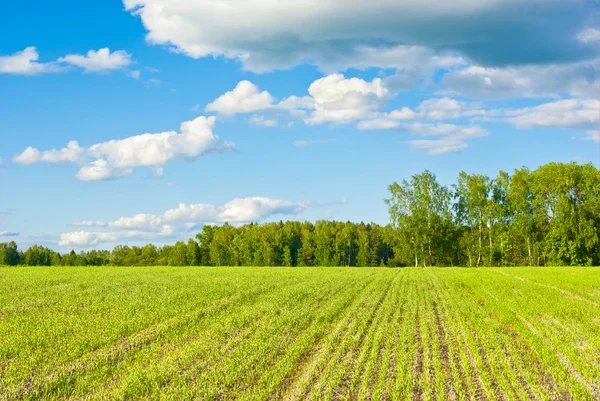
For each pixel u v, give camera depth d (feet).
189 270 194.39
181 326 71.77
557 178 265.54
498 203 283.59
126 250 580.30
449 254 291.17
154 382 44.80
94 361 52.42
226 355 55.16
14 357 53.67
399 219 285.23
